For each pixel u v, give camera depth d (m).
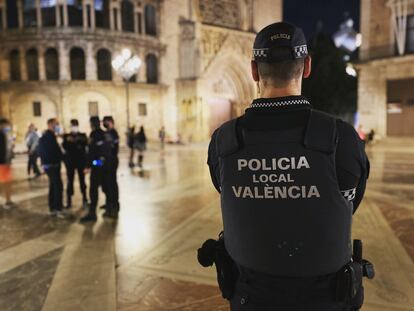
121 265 5.23
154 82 35.44
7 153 8.91
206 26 35.34
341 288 1.60
